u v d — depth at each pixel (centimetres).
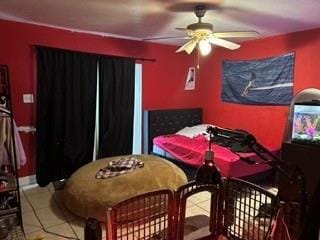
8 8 286
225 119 491
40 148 366
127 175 291
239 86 460
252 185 147
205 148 380
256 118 438
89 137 410
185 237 161
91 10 288
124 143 444
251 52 437
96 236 107
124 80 434
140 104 474
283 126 400
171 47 495
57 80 371
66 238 244
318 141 299
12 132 252
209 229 167
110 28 371
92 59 400
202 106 536
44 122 368
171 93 506
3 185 246
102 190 271
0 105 264
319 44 353
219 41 303
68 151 387
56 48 368
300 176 125
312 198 129
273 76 407
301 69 374
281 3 255
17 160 273
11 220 253
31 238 242
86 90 398
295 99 348
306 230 126
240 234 152
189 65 525
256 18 310
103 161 340
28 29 352
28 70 358
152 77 479
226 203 156
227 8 274
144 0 253
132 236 140
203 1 253
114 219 131
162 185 293
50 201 322
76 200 273
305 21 320
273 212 136
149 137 471
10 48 342
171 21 328
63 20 332
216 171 126
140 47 457
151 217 145
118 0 254
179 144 408
